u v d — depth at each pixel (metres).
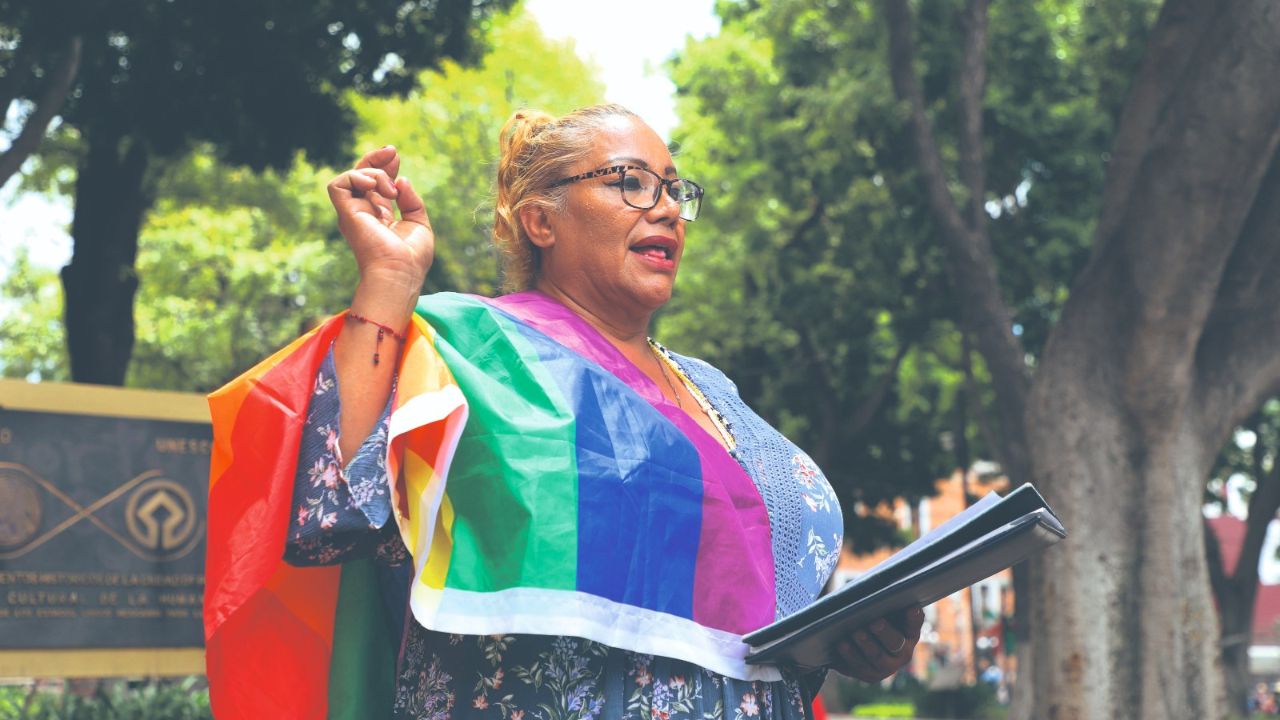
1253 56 8.73
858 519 26.84
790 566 2.06
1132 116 9.42
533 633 1.70
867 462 25.97
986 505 1.86
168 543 8.55
